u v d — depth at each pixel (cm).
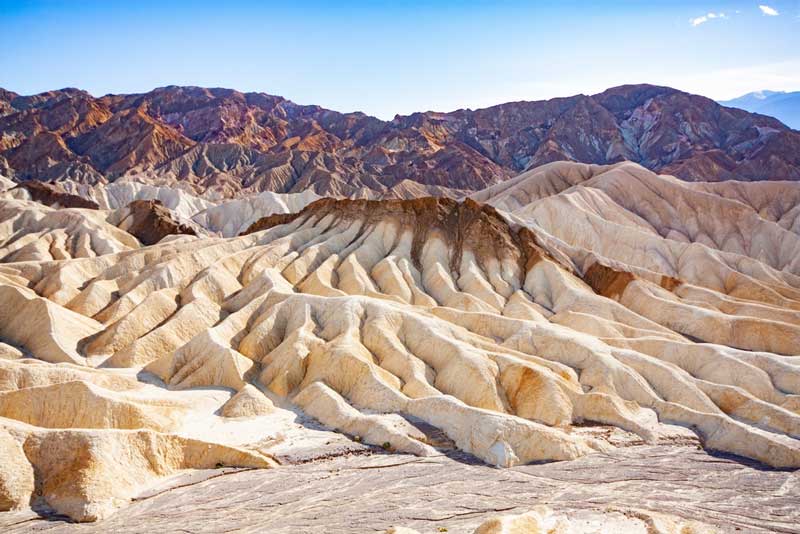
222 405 5134
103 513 3522
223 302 7350
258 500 3694
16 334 6306
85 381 4656
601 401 5066
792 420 4812
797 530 3312
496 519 3078
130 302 7112
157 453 4100
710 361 5875
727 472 4184
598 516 3362
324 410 5034
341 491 3809
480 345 6038
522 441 4462
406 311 6372
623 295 8150
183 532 3281
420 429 4719
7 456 3706
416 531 3062
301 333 5941
